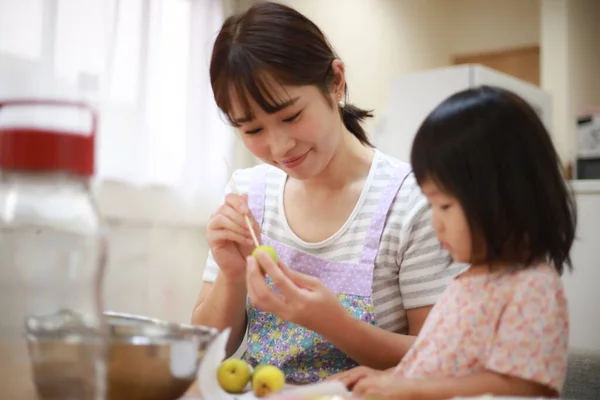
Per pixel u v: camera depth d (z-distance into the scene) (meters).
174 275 2.72
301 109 1.07
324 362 1.19
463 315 0.84
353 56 3.43
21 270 0.65
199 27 2.72
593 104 3.97
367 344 1.06
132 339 0.72
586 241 2.66
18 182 0.65
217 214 1.21
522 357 0.77
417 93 2.96
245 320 1.31
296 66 1.05
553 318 0.78
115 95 2.39
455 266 1.19
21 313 0.65
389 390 0.75
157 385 0.72
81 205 0.67
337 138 1.16
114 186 2.43
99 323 0.67
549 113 3.36
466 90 0.88
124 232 2.51
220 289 1.23
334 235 1.26
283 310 1.01
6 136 0.64
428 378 0.80
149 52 2.52
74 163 0.65
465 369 0.83
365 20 3.55
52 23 2.17
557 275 0.83
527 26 4.32
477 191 0.80
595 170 3.39
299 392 0.75
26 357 0.66
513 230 0.81
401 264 1.21
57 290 0.65
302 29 1.09
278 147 1.09
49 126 0.66
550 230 0.82
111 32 2.36
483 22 4.50
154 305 2.63
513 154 0.80
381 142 3.08
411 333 1.21
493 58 4.46
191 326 0.84
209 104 2.78
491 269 0.85
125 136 2.44
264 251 1.02
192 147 2.72
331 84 1.13
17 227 0.65
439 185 0.82
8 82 2.05
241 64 1.04
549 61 3.78
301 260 1.26
